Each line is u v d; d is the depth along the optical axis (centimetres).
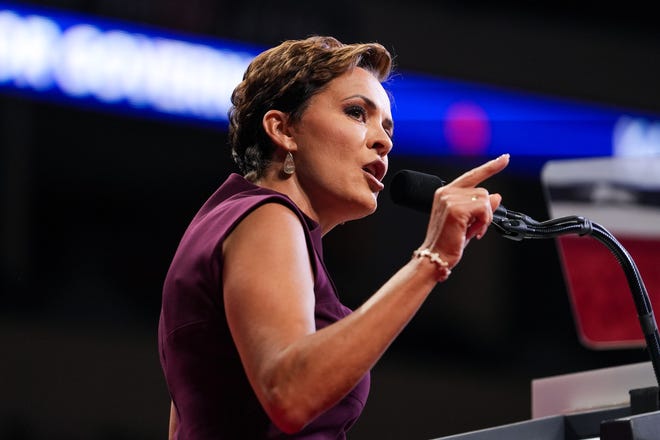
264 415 289
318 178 321
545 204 1243
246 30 1030
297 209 293
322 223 333
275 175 328
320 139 322
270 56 337
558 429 349
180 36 991
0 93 915
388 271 1134
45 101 938
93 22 943
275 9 1048
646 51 1330
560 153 1262
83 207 980
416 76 1173
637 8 1287
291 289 270
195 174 1025
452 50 1198
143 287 1007
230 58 1024
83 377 964
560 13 1268
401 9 1159
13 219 943
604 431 265
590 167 566
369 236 1136
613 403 397
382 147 326
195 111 1012
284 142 326
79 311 973
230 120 350
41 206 957
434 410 1172
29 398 936
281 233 280
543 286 1252
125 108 976
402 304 258
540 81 1257
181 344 295
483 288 1229
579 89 1282
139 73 975
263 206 288
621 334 563
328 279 307
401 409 1161
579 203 561
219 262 286
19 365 935
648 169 574
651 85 1331
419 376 1177
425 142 1176
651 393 336
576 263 565
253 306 267
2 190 935
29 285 950
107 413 971
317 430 295
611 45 1312
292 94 326
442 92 1192
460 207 261
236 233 285
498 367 1219
